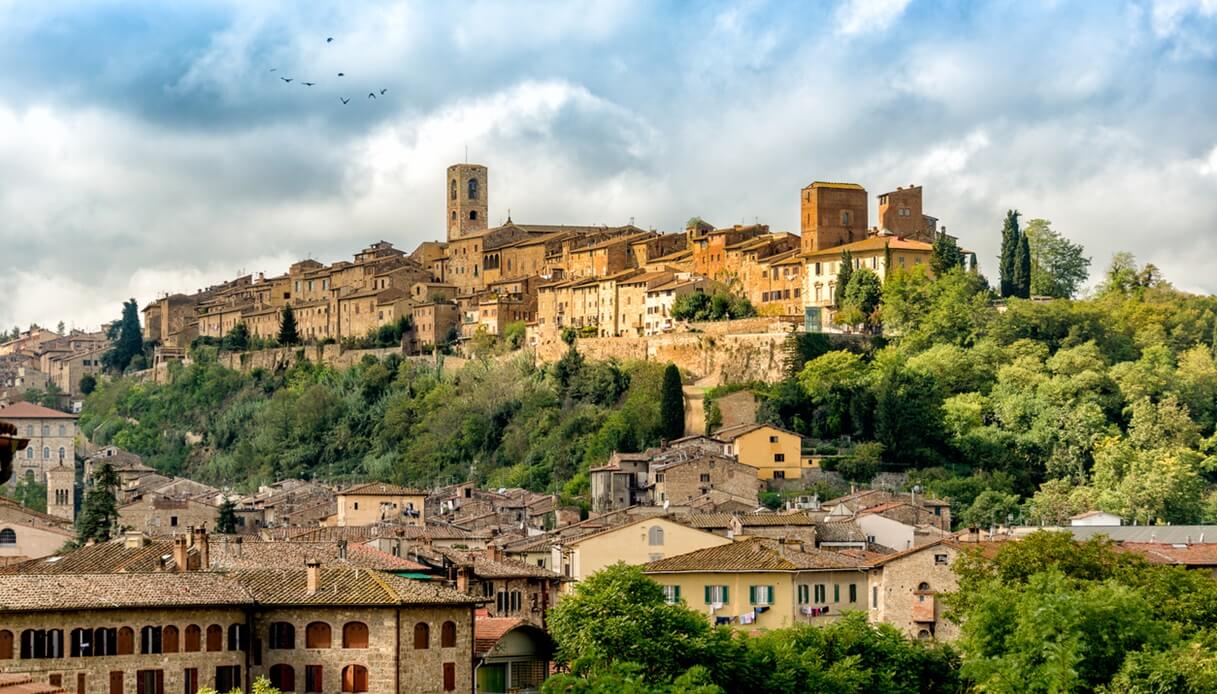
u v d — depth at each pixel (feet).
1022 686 549.13
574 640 571.69
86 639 506.07
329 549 647.15
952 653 616.80
